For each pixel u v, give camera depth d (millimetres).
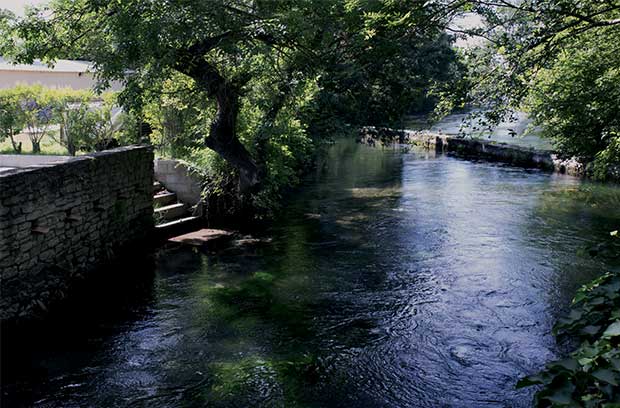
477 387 5781
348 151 25250
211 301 7926
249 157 10883
